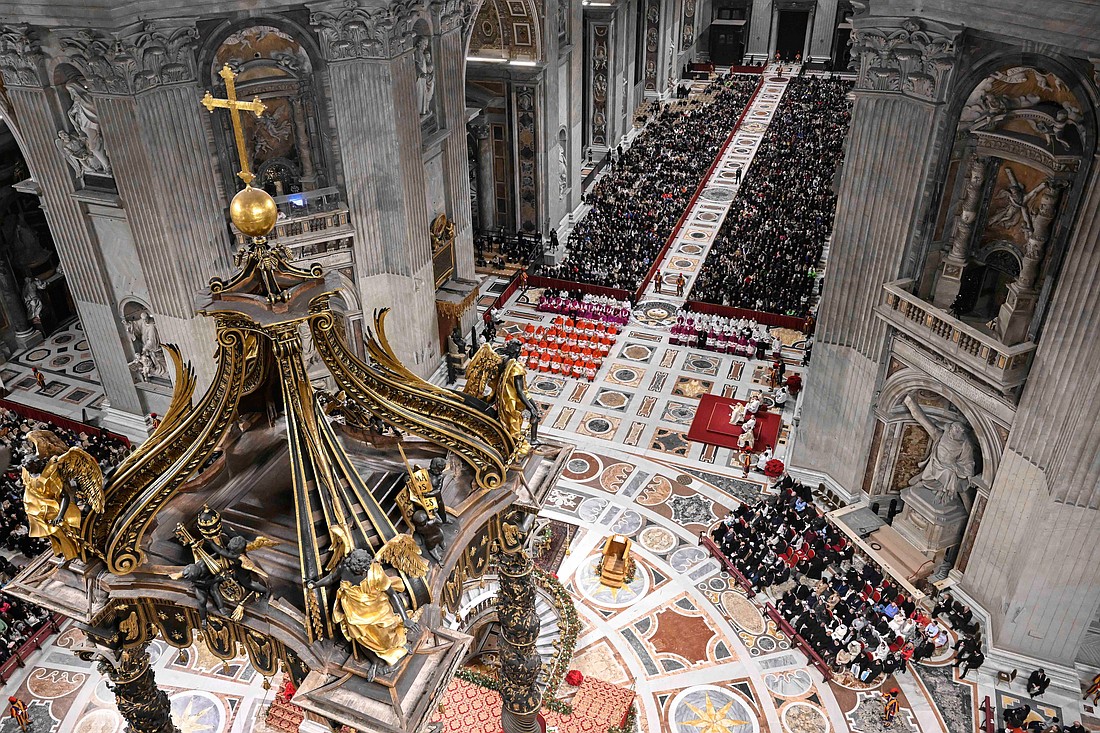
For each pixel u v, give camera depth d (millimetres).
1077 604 19641
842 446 25859
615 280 39750
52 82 23797
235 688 21188
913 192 21266
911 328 21812
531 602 11719
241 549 7277
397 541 7027
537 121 40000
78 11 20828
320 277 7367
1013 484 20281
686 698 20812
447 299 31250
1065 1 16438
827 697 20828
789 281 39125
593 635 22500
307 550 7137
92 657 8703
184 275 24953
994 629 21547
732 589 23875
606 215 46781
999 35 18531
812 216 46125
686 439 30000
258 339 7430
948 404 22547
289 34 24906
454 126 30938
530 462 9688
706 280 39969
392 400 8133
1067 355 18047
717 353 35156
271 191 26969
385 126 26312
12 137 33750
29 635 22375
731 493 27438
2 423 30938
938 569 23859
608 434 30297
